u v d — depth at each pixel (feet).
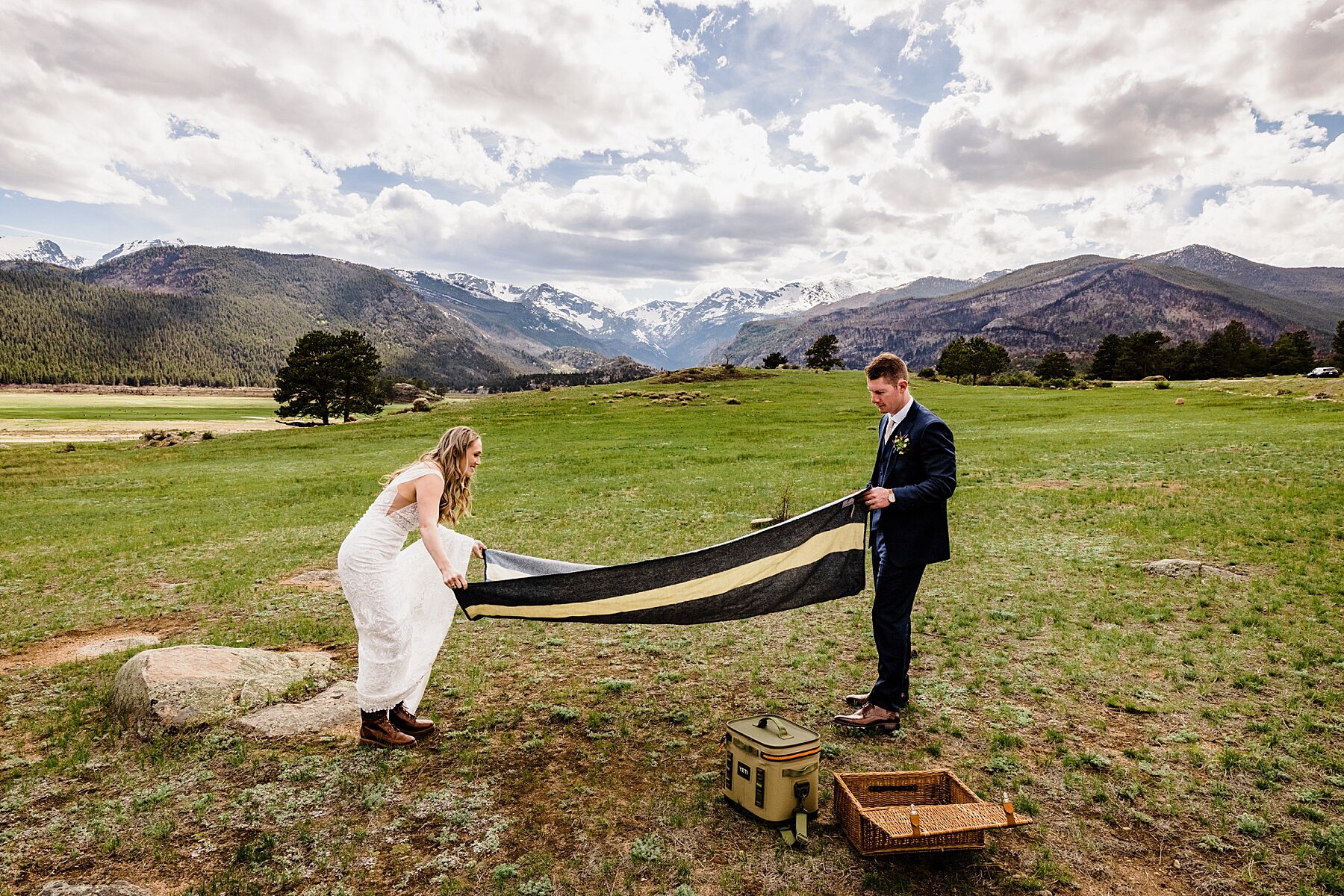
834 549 20.93
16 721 22.34
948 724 20.35
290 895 13.71
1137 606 30.73
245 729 20.49
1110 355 497.87
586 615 20.22
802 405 237.86
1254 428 108.58
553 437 159.22
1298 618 27.96
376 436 184.75
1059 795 16.66
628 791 17.15
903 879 13.78
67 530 64.90
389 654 19.11
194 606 37.11
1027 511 53.67
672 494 71.10
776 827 15.30
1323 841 14.56
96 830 15.98
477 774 18.08
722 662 26.00
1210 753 18.42
